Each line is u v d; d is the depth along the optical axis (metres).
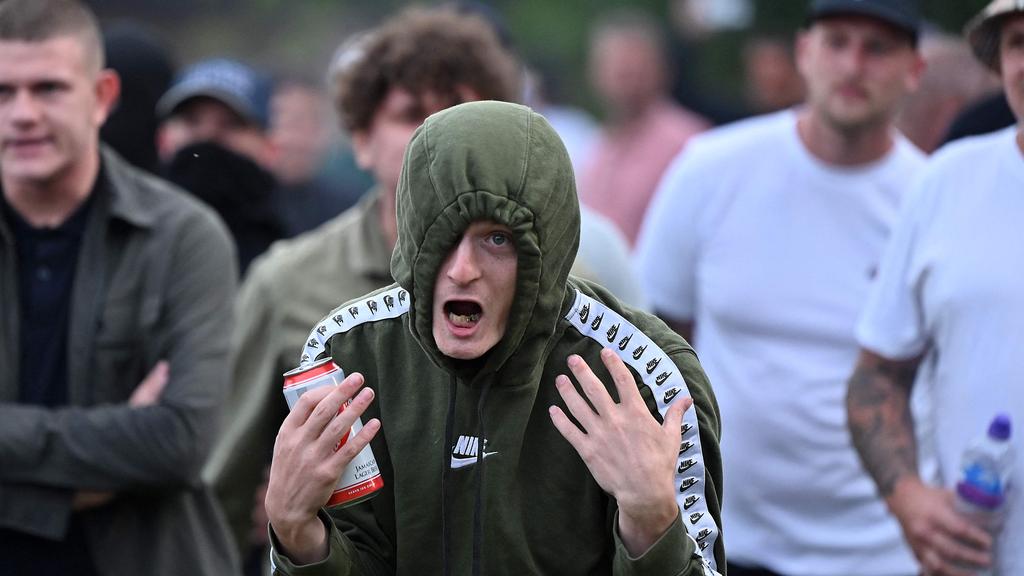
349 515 5.98
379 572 6.00
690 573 5.57
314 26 31.59
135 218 8.70
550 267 5.61
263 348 9.52
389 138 9.12
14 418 8.35
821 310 10.48
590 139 23.62
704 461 5.93
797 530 10.48
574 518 5.84
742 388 10.59
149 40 12.33
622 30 19.00
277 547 5.73
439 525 5.86
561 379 5.65
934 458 9.10
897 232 8.92
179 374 8.62
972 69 13.89
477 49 9.21
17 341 8.53
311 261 9.49
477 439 5.79
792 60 17.75
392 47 9.17
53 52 8.50
